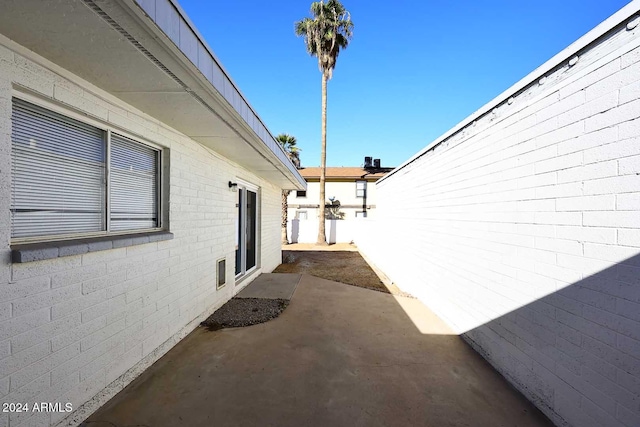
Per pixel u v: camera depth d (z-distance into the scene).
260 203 7.38
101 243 2.25
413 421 2.21
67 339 2.03
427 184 5.09
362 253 13.12
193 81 2.20
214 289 4.54
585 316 2.02
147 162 3.12
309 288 6.06
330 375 2.81
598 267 1.95
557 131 2.31
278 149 5.14
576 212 2.12
